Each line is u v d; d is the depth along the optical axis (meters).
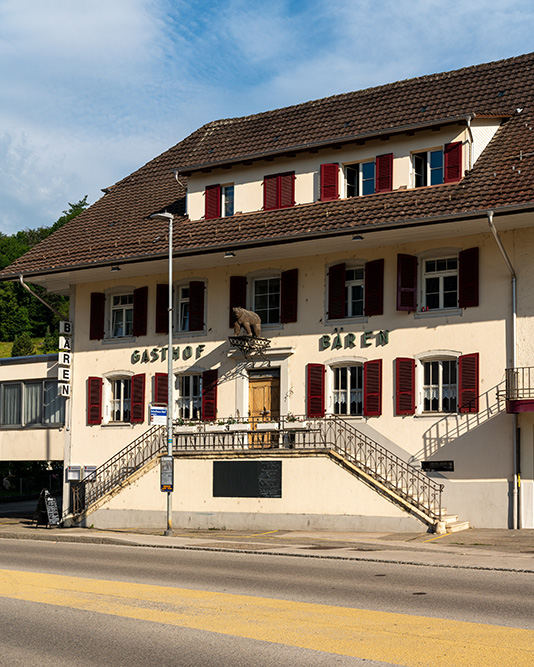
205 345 28.09
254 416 27.12
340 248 25.44
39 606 11.52
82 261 28.27
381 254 25.17
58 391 30.61
